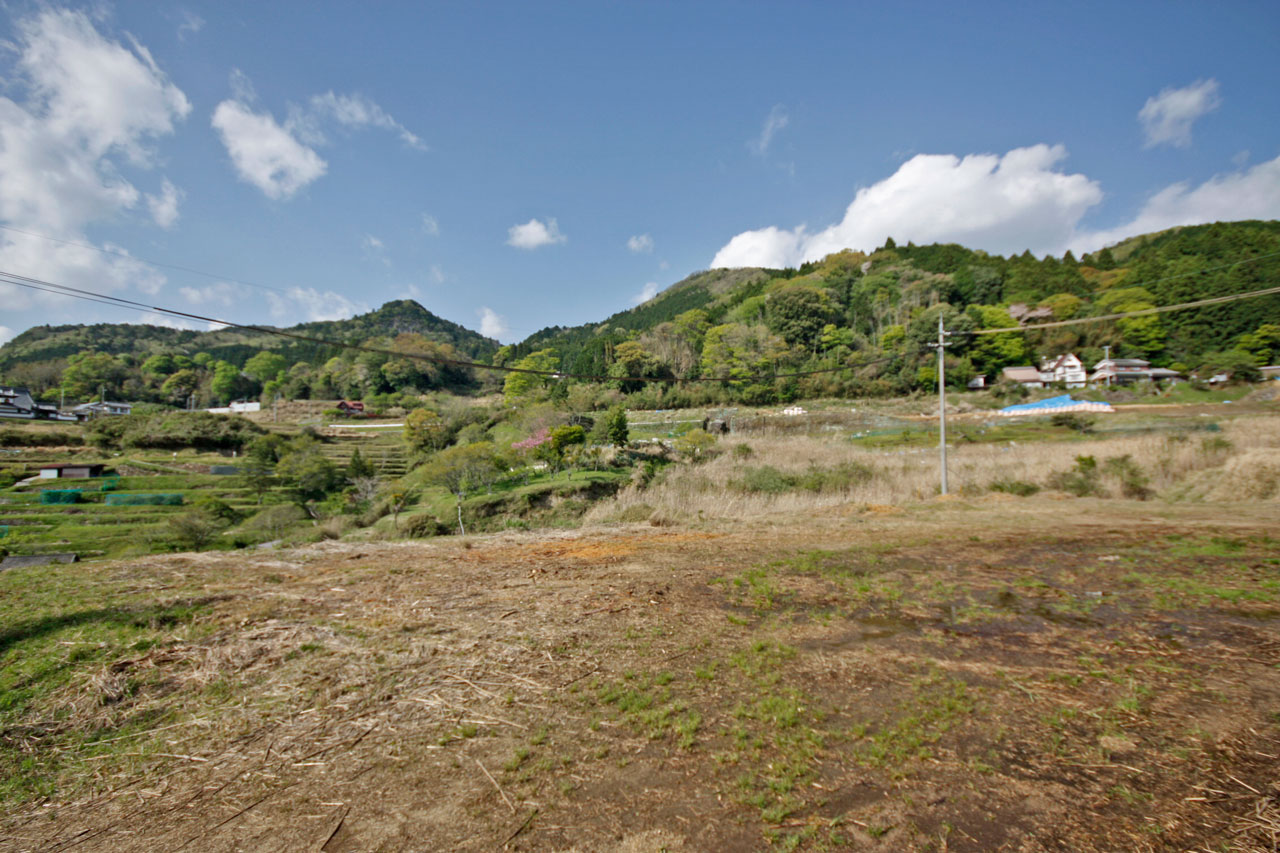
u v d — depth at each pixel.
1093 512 10.90
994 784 2.58
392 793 2.69
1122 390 42.88
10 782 2.88
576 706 3.43
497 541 9.11
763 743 2.96
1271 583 5.58
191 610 5.14
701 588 5.95
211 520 27.14
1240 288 42.62
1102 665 3.85
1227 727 2.98
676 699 3.47
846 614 5.06
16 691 3.66
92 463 41.62
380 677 3.88
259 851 2.35
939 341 16.06
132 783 2.87
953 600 5.45
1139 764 2.69
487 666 4.00
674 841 2.28
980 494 14.39
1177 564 6.55
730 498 15.29
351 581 6.33
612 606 5.31
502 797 2.61
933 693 3.49
